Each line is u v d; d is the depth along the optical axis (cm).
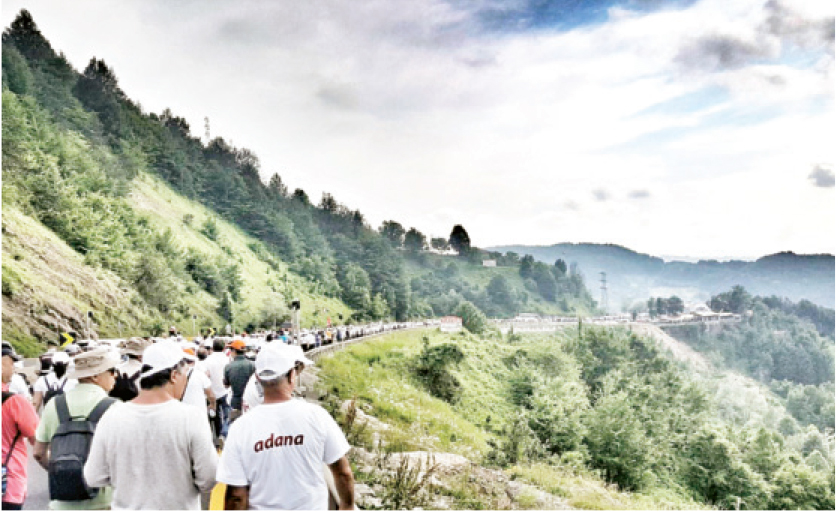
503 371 3181
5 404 450
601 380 3484
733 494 2616
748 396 4056
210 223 8038
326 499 338
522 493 1134
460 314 4453
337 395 1666
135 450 340
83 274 4809
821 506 2650
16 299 3509
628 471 2212
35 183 6141
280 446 329
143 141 9312
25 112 7506
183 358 365
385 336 3641
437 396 2678
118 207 7569
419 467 939
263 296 6262
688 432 2944
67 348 871
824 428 4103
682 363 4306
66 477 369
